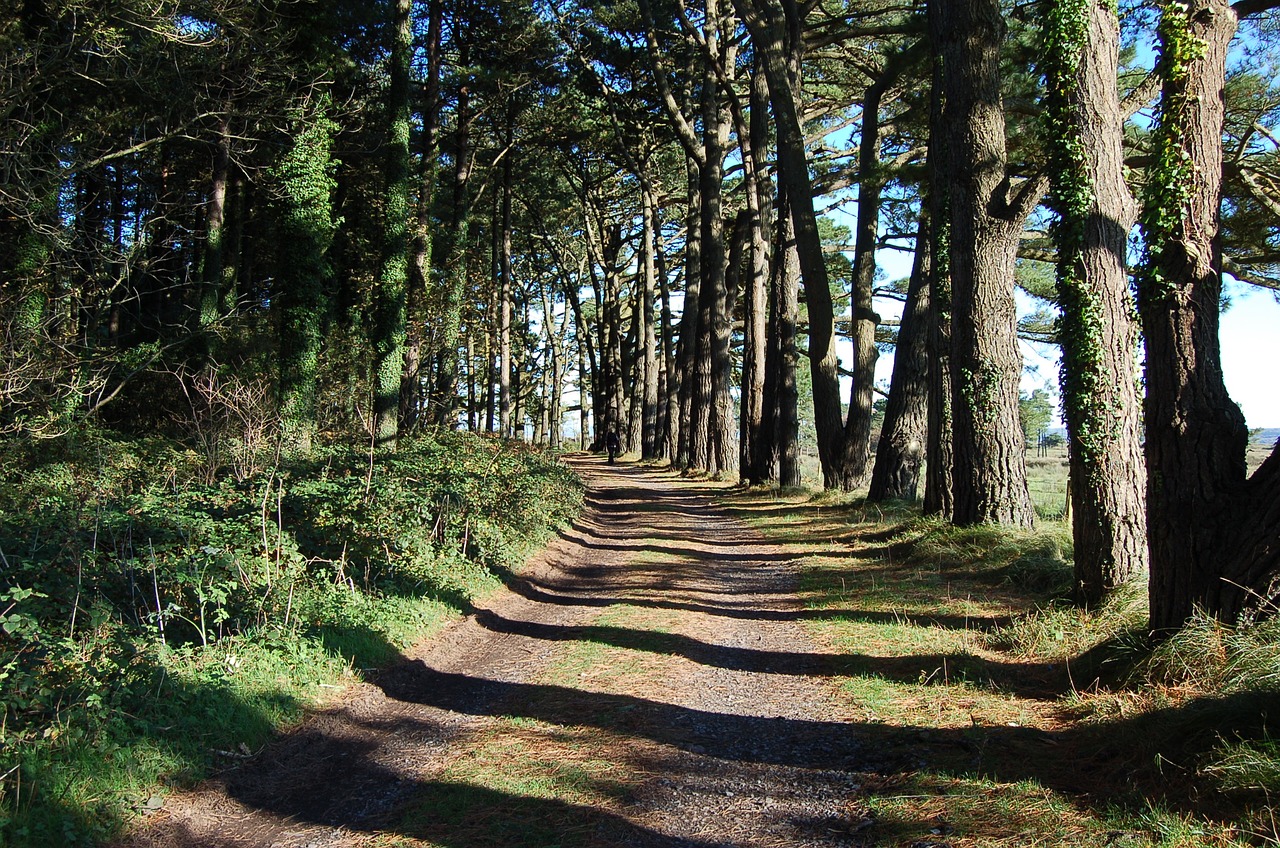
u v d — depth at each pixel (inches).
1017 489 442.0
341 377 878.4
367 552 341.7
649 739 210.5
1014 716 211.8
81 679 186.1
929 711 221.6
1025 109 513.3
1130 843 135.9
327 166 821.9
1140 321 229.3
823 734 211.6
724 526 679.1
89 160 550.9
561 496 663.8
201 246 968.9
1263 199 526.3
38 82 496.4
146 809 165.8
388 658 274.7
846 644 296.8
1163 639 214.7
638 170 1365.7
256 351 813.2
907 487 650.8
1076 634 261.6
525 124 1221.1
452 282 1023.0
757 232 948.0
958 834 149.6
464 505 428.8
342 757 207.2
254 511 319.0
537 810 172.9
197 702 202.2
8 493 392.8
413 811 175.2
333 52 817.5
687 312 1422.2
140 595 241.4
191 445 609.0
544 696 250.7
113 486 450.3
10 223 518.9
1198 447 213.3
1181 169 218.1
